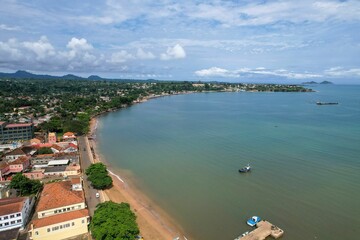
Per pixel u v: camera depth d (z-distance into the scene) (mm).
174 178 127688
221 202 104562
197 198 108125
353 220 90875
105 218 78562
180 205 102875
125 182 123125
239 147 175625
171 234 85688
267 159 151000
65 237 79500
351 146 173125
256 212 97000
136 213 97062
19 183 103938
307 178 124250
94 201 102125
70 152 154500
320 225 88500
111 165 144750
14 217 81375
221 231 87062
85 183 118750
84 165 141125
